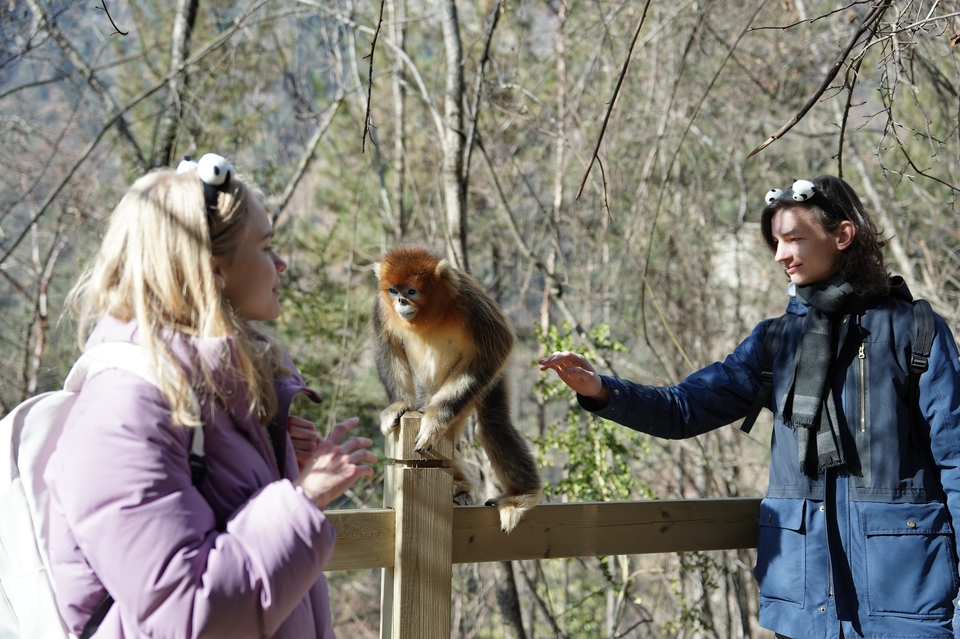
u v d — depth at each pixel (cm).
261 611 155
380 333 401
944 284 903
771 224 307
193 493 161
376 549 274
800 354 283
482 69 627
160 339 167
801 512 278
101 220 994
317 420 1084
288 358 211
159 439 158
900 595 261
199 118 923
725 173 1161
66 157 1038
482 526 299
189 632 149
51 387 1036
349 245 1307
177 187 177
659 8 941
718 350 1185
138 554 149
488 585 1188
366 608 1388
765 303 1195
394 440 282
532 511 304
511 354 388
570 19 1102
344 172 1324
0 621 173
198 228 173
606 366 669
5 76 833
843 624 267
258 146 1240
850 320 279
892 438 267
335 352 1163
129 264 172
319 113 1027
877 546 265
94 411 158
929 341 265
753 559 911
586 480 668
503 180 1251
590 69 973
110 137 1109
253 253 189
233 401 176
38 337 973
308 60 1144
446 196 647
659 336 1116
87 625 163
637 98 1158
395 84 1121
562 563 1080
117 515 150
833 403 275
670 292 1138
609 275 1165
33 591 168
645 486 714
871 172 1023
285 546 156
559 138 831
